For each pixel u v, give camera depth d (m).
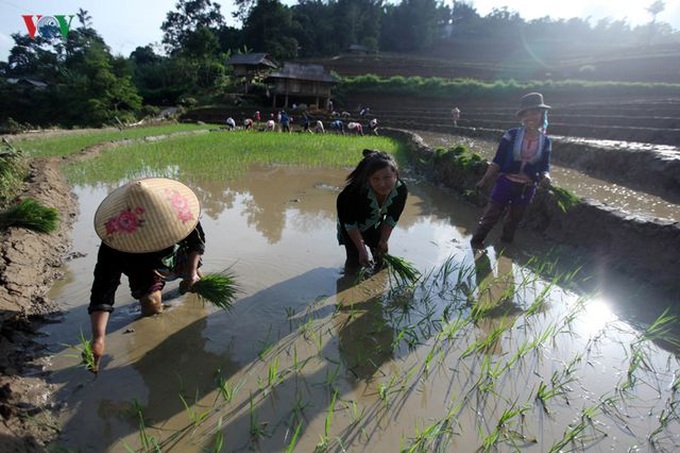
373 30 83.06
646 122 15.10
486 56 73.25
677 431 2.56
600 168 9.77
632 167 8.88
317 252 5.20
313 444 2.39
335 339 3.40
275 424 2.52
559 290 4.40
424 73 50.41
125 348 3.19
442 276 4.66
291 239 5.64
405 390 2.84
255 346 3.28
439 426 2.52
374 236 4.62
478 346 3.33
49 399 2.66
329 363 3.10
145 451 2.32
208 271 4.49
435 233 6.32
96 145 13.95
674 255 4.23
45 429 2.42
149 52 76.75
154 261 3.29
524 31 88.94
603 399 2.81
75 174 9.59
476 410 2.68
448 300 4.12
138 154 12.52
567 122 18.19
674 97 26.81
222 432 2.46
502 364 3.14
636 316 3.88
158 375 2.92
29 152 12.52
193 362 3.06
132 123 35.34
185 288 3.49
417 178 11.23
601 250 5.02
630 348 3.41
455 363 3.14
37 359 3.00
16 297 3.61
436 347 3.34
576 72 41.16
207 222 6.32
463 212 7.66
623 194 7.57
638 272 4.45
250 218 6.59
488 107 33.44
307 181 9.62
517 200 5.46
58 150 13.05
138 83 52.31
